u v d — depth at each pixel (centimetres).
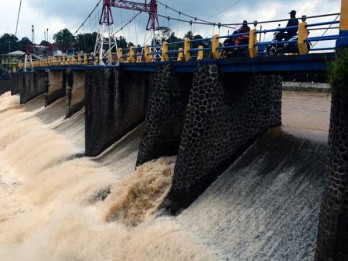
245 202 1822
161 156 2470
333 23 1492
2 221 2420
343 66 1144
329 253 1232
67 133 3931
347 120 1173
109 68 3161
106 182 2488
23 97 7119
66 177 2758
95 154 3170
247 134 2164
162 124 2433
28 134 4125
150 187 2148
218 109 2009
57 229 2133
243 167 2058
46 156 3347
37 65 6938
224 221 1775
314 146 1908
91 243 1945
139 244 1806
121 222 2083
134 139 3011
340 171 1197
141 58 3206
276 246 1530
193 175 1995
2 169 3450
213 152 2038
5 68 14275
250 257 1541
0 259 2055
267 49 1938
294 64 1670
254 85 2159
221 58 1983
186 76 2453
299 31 1594
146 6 4022
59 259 1978
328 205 1239
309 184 1712
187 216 1927
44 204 2608
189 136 2002
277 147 2062
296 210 1630
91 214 2225
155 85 2445
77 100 4512
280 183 1814
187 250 1648
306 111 3494
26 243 2169
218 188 2005
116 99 3234
